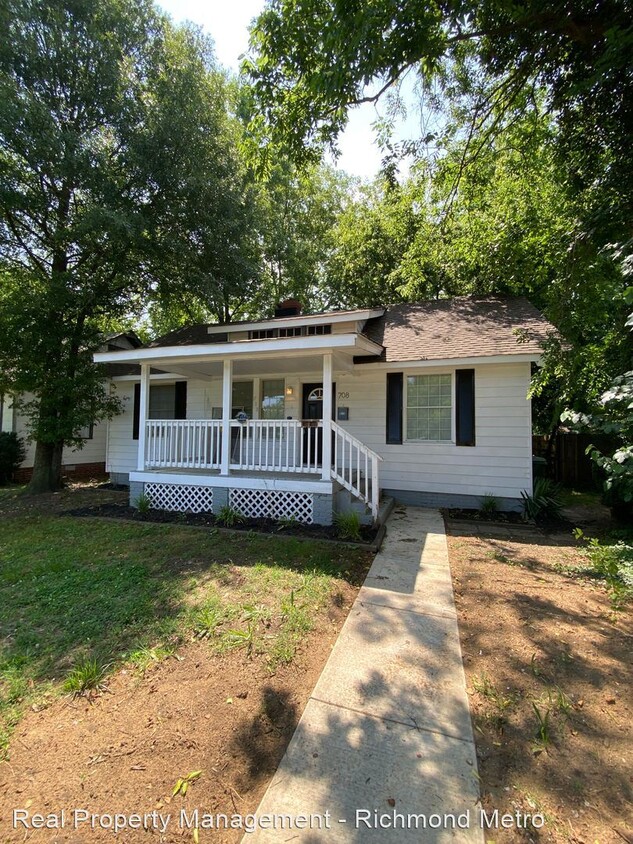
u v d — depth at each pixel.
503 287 12.45
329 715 2.38
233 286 13.30
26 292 10.09
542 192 8.95
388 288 16.89
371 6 4.41
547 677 2.70
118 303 12.45
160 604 3.83
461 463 8.37
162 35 10.98
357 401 9.27
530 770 1.99
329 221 20.03
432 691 2.59
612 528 6.79
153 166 10.28
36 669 2.85
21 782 1.93
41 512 8.34
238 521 6.89
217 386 10.93
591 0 4.57
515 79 6.10
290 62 5.44
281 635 3.24
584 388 6.81
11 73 9.12
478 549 5.62
